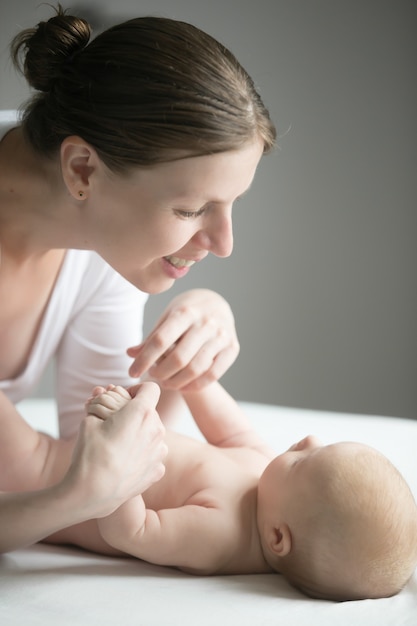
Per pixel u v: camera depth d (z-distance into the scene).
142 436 1.64
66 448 2.00
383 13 3.93
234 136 1.62
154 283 1.84
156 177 1.63
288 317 4.25
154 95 1.60
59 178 1.76
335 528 1.73
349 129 4.04
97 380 2.38
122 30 1.67
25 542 1.65
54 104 1.71
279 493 1.83
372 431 2.78
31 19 3.88
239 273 4.27
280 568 1.83
